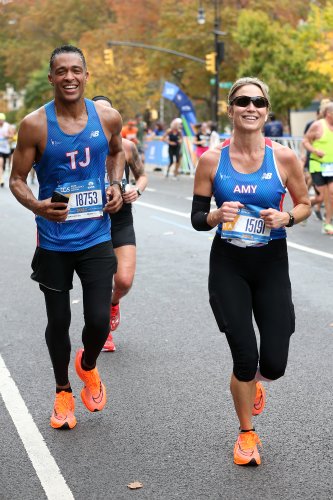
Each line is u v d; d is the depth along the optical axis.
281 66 44.16
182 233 14.52
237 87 4.83
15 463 4.96
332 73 33.84
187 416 5.68
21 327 8.24
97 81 61.16
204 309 8.85
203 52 58.38
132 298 9.42
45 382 6.48
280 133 23.22
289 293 4.96
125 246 7.10
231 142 4.91
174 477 4.73
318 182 14.11
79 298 9.49
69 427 5.47
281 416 5.66
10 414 5.77
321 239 13.45
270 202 4.87
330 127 13.82
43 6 89.88
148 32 69.06
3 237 14.55
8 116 104.81
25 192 5.20
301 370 6.66
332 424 5.50
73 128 5.13
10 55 94.81
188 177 30.09
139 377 6.55
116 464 4.91
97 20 86.12
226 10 56.59
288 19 57.44
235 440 5.25
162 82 68.44
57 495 4.53
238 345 4.82
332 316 8.39
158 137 34.81
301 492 4.51
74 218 5.25
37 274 5.37
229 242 4.90
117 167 5.50
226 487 4.59
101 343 5.41
